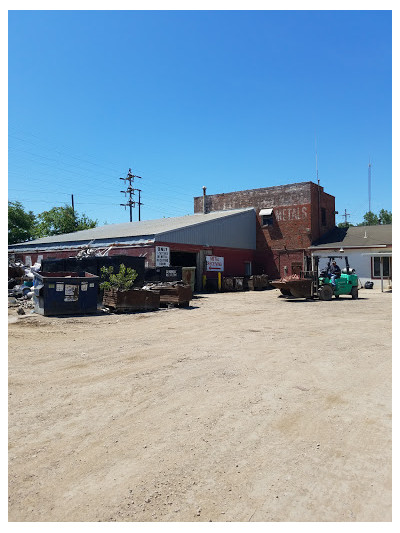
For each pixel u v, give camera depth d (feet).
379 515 9.36
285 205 108.47
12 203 143.74
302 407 16.15
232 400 17.02
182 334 33.09
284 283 63.31
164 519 9.29
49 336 31.76
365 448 12.67
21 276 69.36
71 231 168.04
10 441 13.34
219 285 88.12
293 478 10.98
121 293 46.26
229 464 11.75
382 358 24.04
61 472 11.41
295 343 28.99
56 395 17.80
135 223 122.42
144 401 16.99
